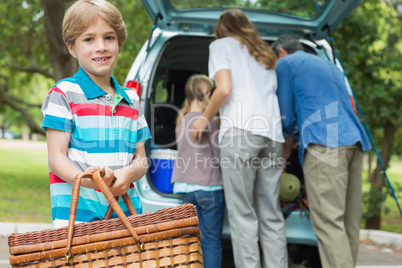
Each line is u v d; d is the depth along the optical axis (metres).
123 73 9.54
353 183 3.22
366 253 5.28
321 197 3.06
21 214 6.20
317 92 3.14
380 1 8.62
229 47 3.11
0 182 10.10
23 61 12.63
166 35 3.68
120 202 1.92
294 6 3.50
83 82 1.83
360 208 3.23
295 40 3.45
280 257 3.02
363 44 7.30
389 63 7.48
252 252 2.96
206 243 3.05
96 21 1.80
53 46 8.91
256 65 3.14
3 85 15.11
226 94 2.99
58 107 1.78
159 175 3.22
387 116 7.34
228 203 3.02
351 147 3.13
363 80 7.36
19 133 60.22
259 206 3.10
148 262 1.56
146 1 3.28
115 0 9.48
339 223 3.04
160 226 1.56
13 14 10.35
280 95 3.24
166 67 4.52
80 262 1.55
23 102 13.95
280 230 3.06
